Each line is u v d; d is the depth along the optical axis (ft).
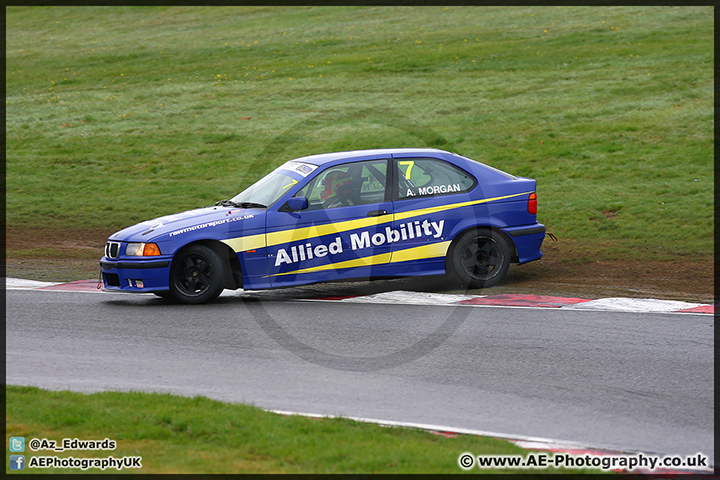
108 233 148.05
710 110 226.38
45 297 94.22
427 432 49.32
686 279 102.83
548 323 79.30
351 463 42.39
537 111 246.47
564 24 388.16
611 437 50.42
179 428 47.88
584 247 125.08
